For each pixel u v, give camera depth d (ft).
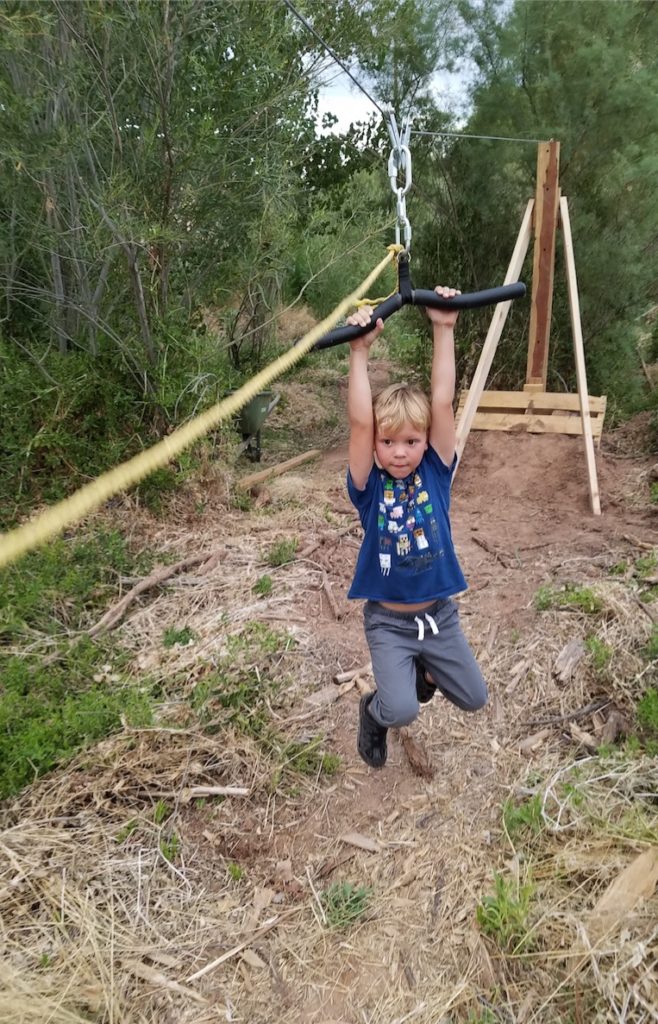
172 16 16.02
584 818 9.24
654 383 27.94
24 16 14.38
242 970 7.99
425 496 8.66
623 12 22.68
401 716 8.77
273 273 21.02
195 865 9.25
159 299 19.26
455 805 10.07
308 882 9.10
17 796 10.07
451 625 9.07
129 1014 7.48
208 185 17.44
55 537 16.20
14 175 16.75
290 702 12.04
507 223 25.57
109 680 12.56
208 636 13.74
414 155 25.81
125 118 17.57
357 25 19.17
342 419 30.07
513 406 22.35
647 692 11.07
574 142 23.44
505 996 7.48
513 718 11.51
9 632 13.84
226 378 20.25
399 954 8.12
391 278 35.24
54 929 8.22
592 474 19.03
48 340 20.65
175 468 19.27
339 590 15.61
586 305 25.29
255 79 16.97
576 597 13.64
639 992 7.13
